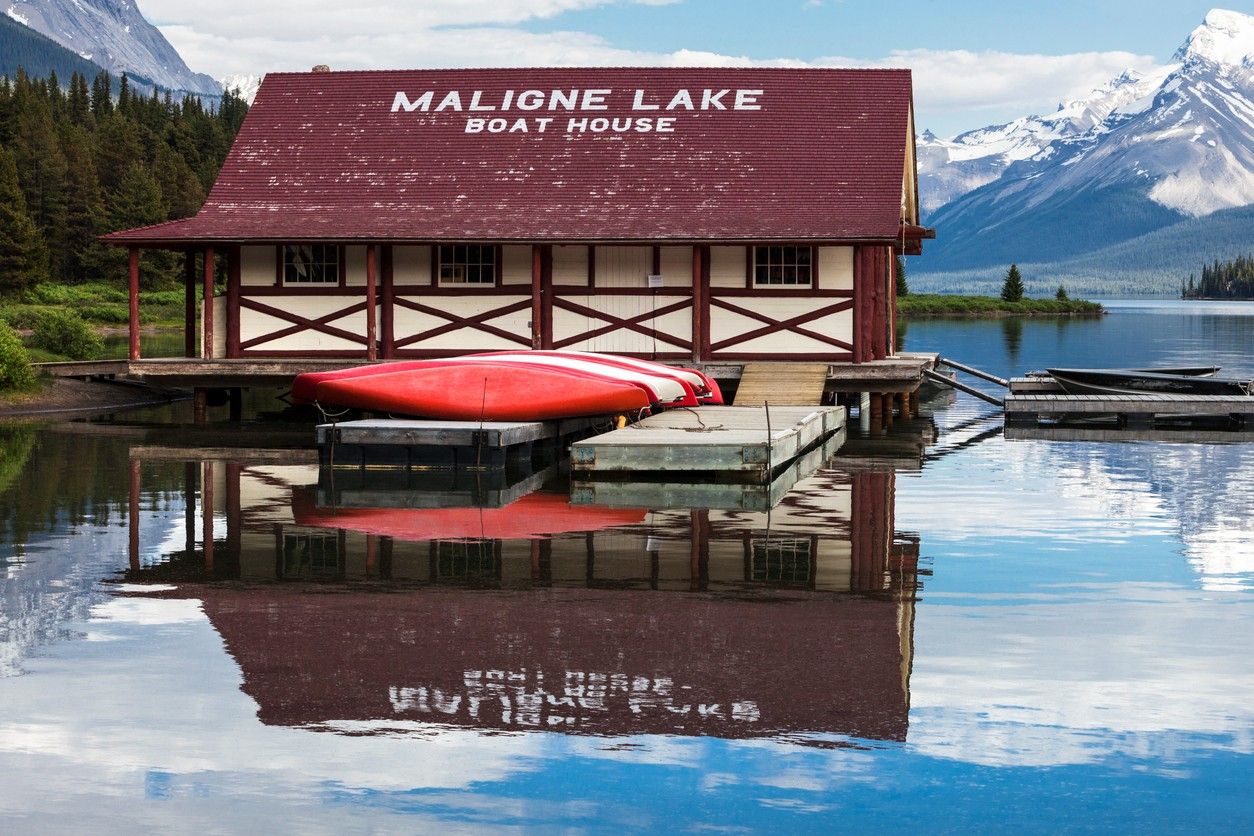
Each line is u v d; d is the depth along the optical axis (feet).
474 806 20.15
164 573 34.68
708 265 80.43
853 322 79.41
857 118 86.17
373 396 63.31
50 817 19.85
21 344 86.53
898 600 31.73
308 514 44.45
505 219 81.00
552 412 62.18
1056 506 46.52
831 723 23.27
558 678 25.50
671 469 53.52
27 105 362.53
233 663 26.50
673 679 25.46
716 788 20.75
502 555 36.96
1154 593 32.60
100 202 271.90
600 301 81.35
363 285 82.23
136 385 95.14
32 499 47.73
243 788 20.76
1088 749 22.22
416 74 92.02
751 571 34.88
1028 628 29.19
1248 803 20.26
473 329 82.07
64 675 25.81
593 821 19.67
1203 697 24.68
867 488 50.98
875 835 19.24
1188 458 61.77
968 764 21.62
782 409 69.10
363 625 29.30
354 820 19.71
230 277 82.64
